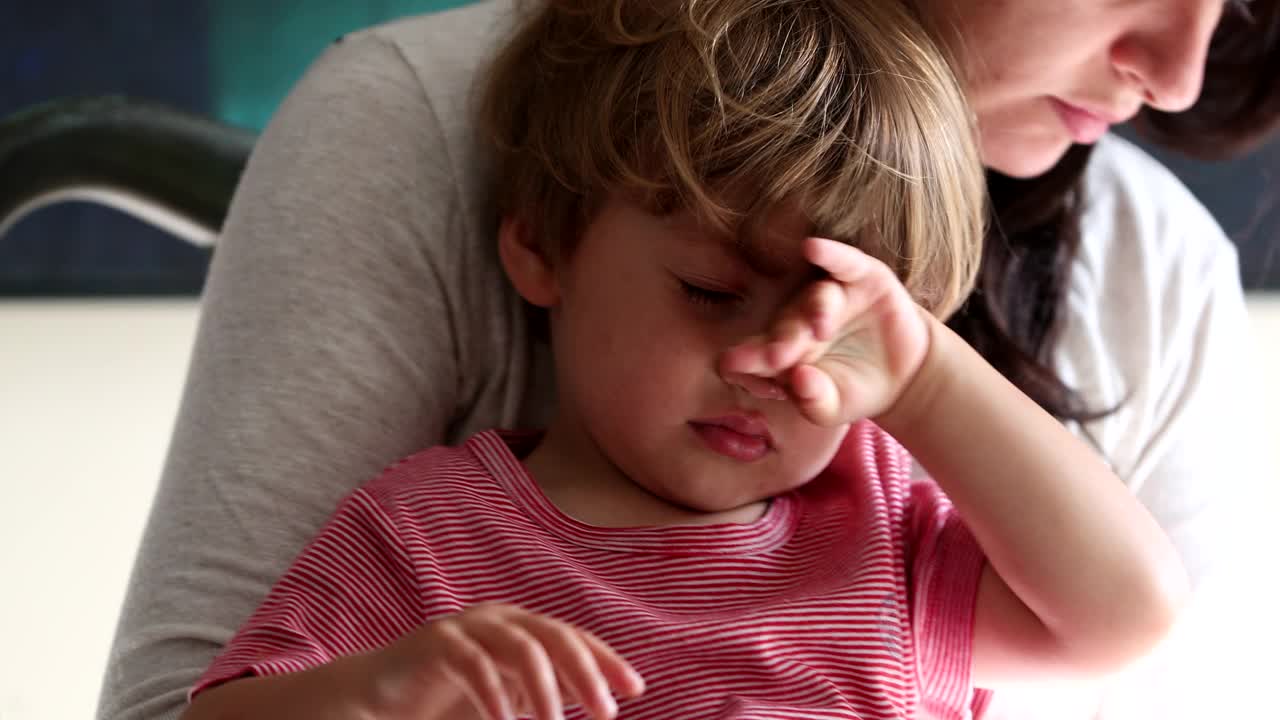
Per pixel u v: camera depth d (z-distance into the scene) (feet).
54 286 7.94
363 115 3.43
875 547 3.10
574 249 3.22
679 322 3.01
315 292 3.23
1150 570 2.97
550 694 2.28
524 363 3.43
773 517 3.21
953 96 3.22
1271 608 4.02
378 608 2.91
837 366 2.94
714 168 2.99
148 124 4.36
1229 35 4.07
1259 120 4.22
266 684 2.55
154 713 2.81
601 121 3.15
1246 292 7.32
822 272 2.99
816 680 2.92
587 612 2.94
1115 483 3.05
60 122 4.36
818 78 3.09
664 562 3.05
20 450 7.79
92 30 7.60
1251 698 3.91
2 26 7.57
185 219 4.39
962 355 3.03
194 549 3.03
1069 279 3.97
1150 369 3.97
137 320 8.03
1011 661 3.13
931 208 3.13
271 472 3.08
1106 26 3.25
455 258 3.37
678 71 3.09
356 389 3.18
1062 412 3.82
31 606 7.39
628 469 3.14
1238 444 4.11
